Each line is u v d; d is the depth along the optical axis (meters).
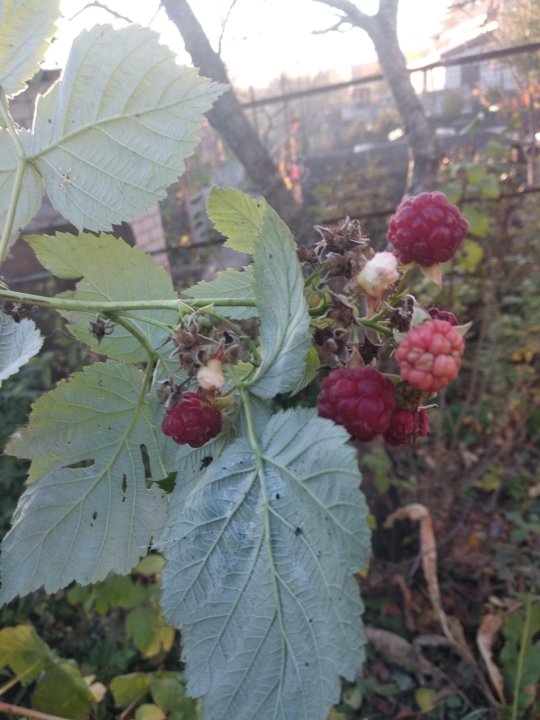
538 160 0.75
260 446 0.13
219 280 0.19
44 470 0.18
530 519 0.60
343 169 1.04
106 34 0.16
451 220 0.15
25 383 0.56
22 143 0.18
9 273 0.74
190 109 0.17
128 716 0.42
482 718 0.43
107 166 0.18
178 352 0.14
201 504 0.13
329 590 0.11
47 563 0.17
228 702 0.12
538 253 0.74
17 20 0.17
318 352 0.15
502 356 0.68
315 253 0.15
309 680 0.11
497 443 0.66
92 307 0.16
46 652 0.32
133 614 0.41
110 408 0.18
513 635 0.45
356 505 0.11
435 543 0.53
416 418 0.15
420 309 0.14
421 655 0.48
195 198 0.87
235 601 0.12
